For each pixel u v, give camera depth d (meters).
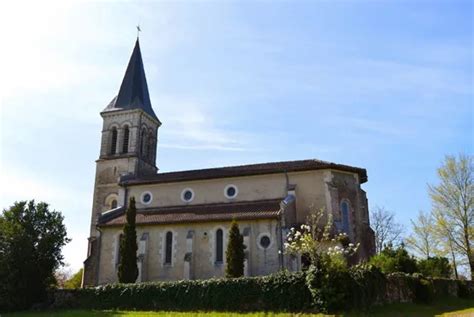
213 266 32.91
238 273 29.48
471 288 36.94
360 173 38.22
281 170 36.91
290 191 35.75
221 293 25.89
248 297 25.03
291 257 30.86
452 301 32.03
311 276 22.98
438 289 32.62
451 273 42.06
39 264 31.12
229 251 30.12
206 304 26.00
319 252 25.97
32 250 31.03
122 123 47.62
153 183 40.72
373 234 36.94
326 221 34.34
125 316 23.45
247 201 37.12
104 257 36.12
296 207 35.75
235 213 34.19
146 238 35.16
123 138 47.09
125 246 32.62
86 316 24.25
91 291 29.67
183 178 39.50
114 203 44.47
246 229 32.56
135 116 47.38
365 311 22.55
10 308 29.52
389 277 26.88
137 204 40.75
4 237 30.44
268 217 32.28
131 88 49.78
